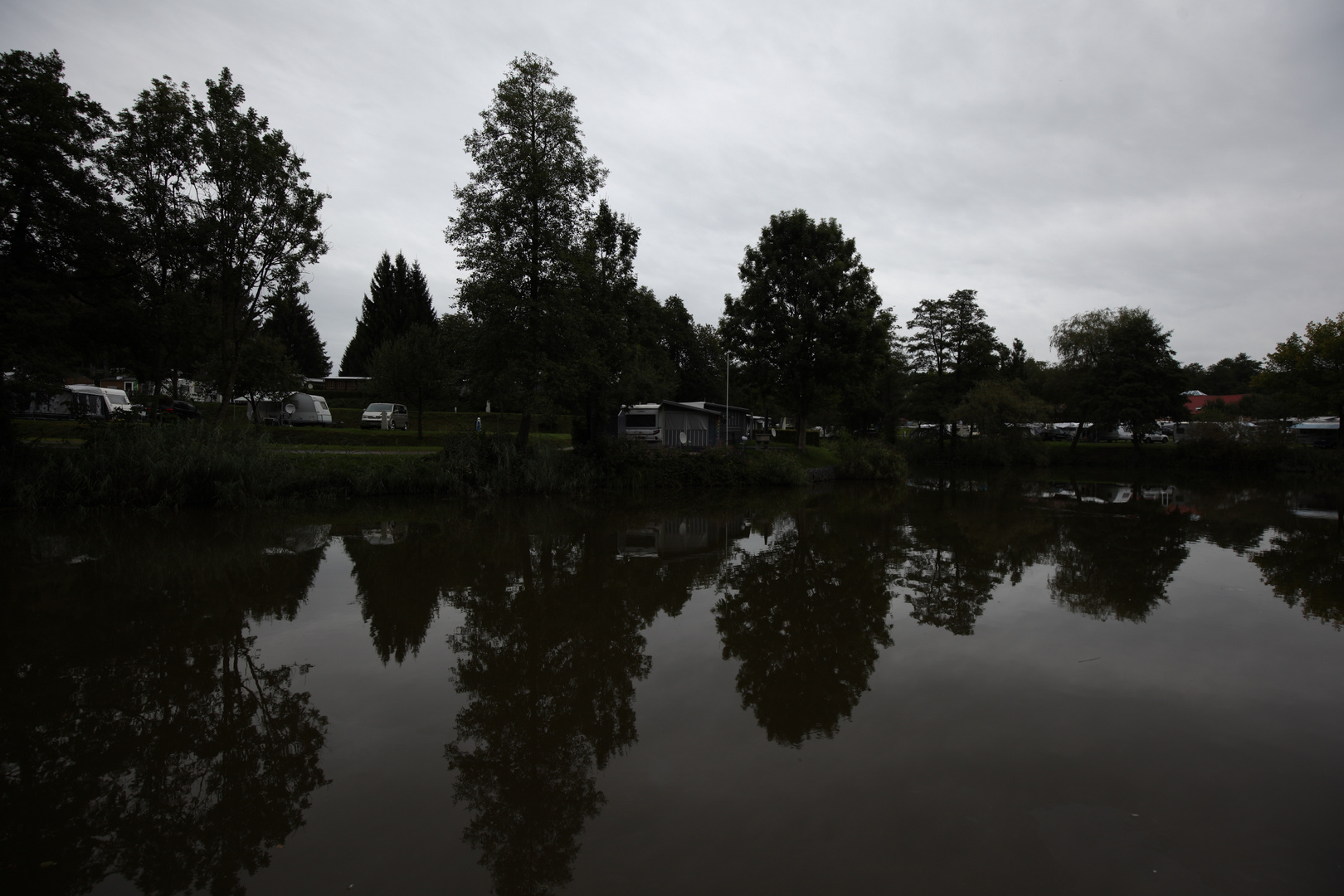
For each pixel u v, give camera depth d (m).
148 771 4.23
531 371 18.94
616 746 4.55
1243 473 35.94
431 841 3.46
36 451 15.24
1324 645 6.74
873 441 32.34
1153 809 3.73
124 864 3.29
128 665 6.05
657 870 3.18
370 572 9.63
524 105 18.91
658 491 23.23
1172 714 5.04
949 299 42.06
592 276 19.73
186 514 14.57
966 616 7.78
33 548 10.94
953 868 3.19
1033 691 5.53
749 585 9.29
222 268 17.02
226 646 6.54
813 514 17.44
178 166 16.50
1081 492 24.56
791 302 29.91
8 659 6.15
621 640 6.88
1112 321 43.59
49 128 14.30
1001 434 40.12
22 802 3.86
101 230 15.25
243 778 4.13
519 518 15.72
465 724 4.90
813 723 4.91
